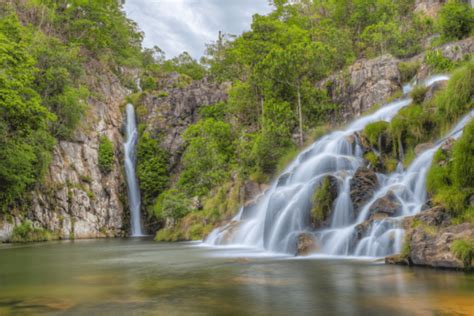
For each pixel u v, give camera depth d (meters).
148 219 63.41
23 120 37.47
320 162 25.50
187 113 72.94
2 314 8.59
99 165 61.94
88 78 74.31
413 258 13.77
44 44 58.88
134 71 94.00
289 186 23.88
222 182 44.12
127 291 11.12
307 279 12.19
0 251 29.61
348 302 9.00
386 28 58.59
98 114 68.56
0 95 32.84
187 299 9.80
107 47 88.88
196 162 50.41
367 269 13.44
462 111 23.72
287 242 20.20
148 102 76.31
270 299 9.59
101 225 57.25
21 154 43.94
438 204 15.57
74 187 55.62
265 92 49.31
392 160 25.03
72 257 23.20
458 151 16.19
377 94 44.75
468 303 8.63
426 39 58.81
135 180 66.88
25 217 48.28
